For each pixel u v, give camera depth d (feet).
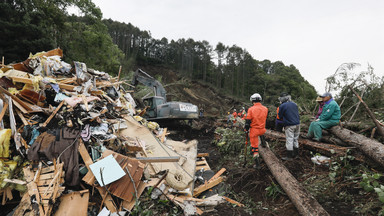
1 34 47.55
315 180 12.17
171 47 255.50
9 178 10.62
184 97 145.89
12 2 58.18
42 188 9.58
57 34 67.92
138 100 41.88
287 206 10.43
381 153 10.73
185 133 35.29
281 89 175.83
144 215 9.65
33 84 14.26
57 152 11.07
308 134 17.07
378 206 8.80
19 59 48.65
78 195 9.77
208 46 235.40
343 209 9.51
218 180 13.51
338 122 15.94
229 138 22.26
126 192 10.27
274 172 12.78
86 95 16.93
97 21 83.35
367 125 15.85
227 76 213.87
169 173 12.26
